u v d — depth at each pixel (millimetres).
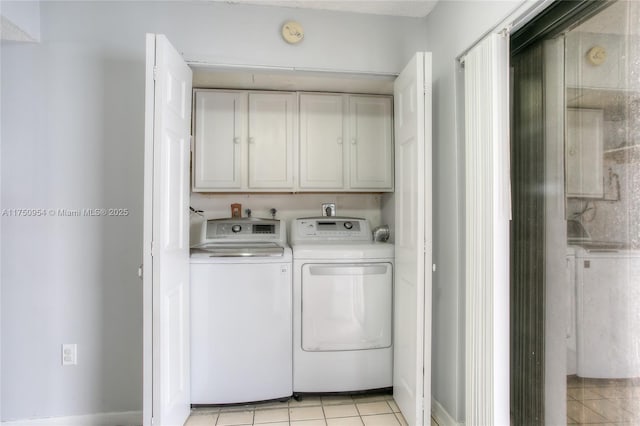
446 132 1705
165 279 1450
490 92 1324
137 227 1718
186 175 1719
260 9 1781
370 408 1878
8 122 1641
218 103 2180
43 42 1659
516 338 1404
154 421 1389
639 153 927
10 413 1642
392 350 1979
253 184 2213
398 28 1896
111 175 1704
